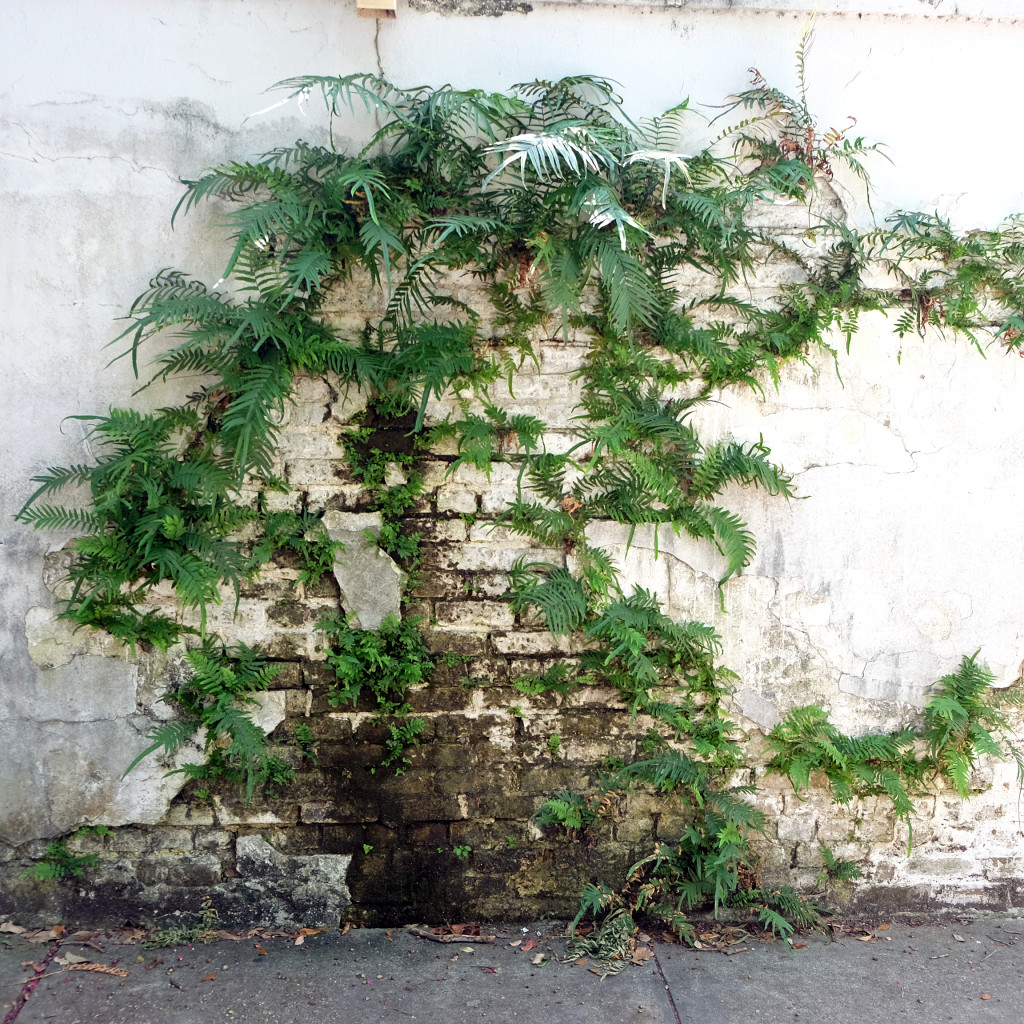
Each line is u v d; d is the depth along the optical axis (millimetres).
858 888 2900
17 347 2568
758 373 2762
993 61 2730
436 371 2531
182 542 2564
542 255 2484
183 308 2367
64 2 2506
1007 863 2877
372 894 2770
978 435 2832
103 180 2555
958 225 2775
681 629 2742
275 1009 2334
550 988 2463
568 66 2648
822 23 2676
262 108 2582
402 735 2734
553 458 2723
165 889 2727
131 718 2688
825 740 2766
